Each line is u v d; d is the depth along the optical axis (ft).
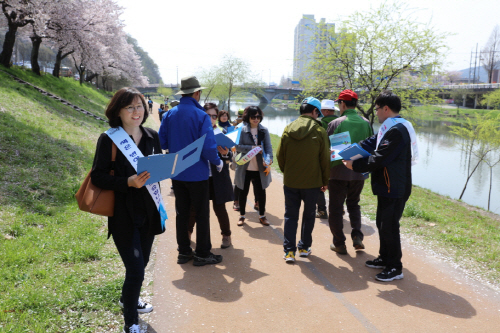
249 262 13.85
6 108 38.19
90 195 8.21
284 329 9.52
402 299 11.18
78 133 42.45
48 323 9.00
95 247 13.87
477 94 216.13
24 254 12.38
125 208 8.40
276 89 231.50
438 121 166.20
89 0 87.86
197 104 13.19
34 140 29.73
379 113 12.46
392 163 11.82
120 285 10.97
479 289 11.89
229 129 21.34
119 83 209.97
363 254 14.93
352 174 14.33
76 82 119.96
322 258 14.42
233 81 140.56
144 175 7.95
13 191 18.76
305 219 14.06
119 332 9.01
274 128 123.24
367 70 48.37
